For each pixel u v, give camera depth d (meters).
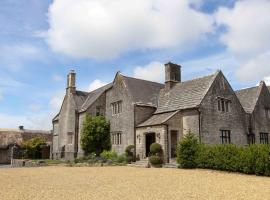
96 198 11.34
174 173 19.97
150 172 20.80
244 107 35.03
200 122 27.09
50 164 31.09
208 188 13.66
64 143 41.03
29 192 12.68
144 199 11.16
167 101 32.25
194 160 22.83
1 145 48.88
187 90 31.06
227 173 19.67
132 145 30.22
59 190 13.18
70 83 41.56
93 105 36.72
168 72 34.34
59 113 43.75
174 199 11.15
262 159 18.36
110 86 36.69
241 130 31.38
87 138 34.16
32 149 45.34
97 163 28.14
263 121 34.78
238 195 11.92
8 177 18.48
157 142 27.55
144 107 31.91
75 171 22.16
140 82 35.22
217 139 28.42
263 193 12.36
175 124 28.03
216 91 29.47
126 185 14.62
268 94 36.69
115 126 34.31
